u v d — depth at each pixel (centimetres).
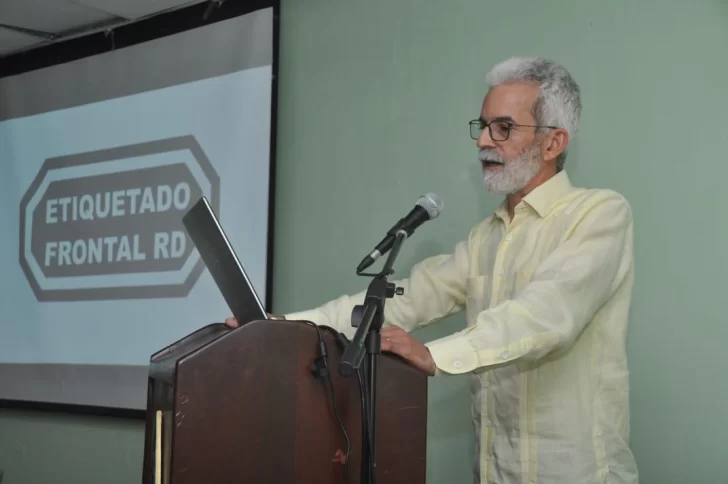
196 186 342
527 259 194
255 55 328
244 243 323
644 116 248
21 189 407
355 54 313
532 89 198
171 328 347
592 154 256
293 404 135
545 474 183
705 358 232
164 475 140
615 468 186
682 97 242
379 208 300
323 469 137
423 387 148
